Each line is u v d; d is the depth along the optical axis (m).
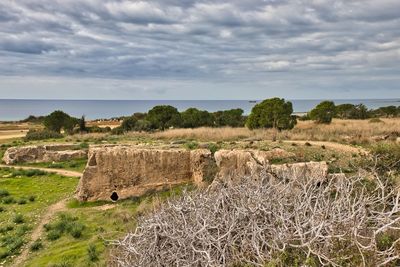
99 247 12.14
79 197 18.59
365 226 4.66
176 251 5.21
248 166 15.41
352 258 4.32
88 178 18.67
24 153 29.23
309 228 4.79
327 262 4.30
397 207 4.92
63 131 48.59
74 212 17.19
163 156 18.59
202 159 17.98
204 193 6.70
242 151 17.28
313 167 12.98
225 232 5.15
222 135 24.92
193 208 5.83
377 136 21.59
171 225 5.64
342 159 15.95
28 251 13.20
